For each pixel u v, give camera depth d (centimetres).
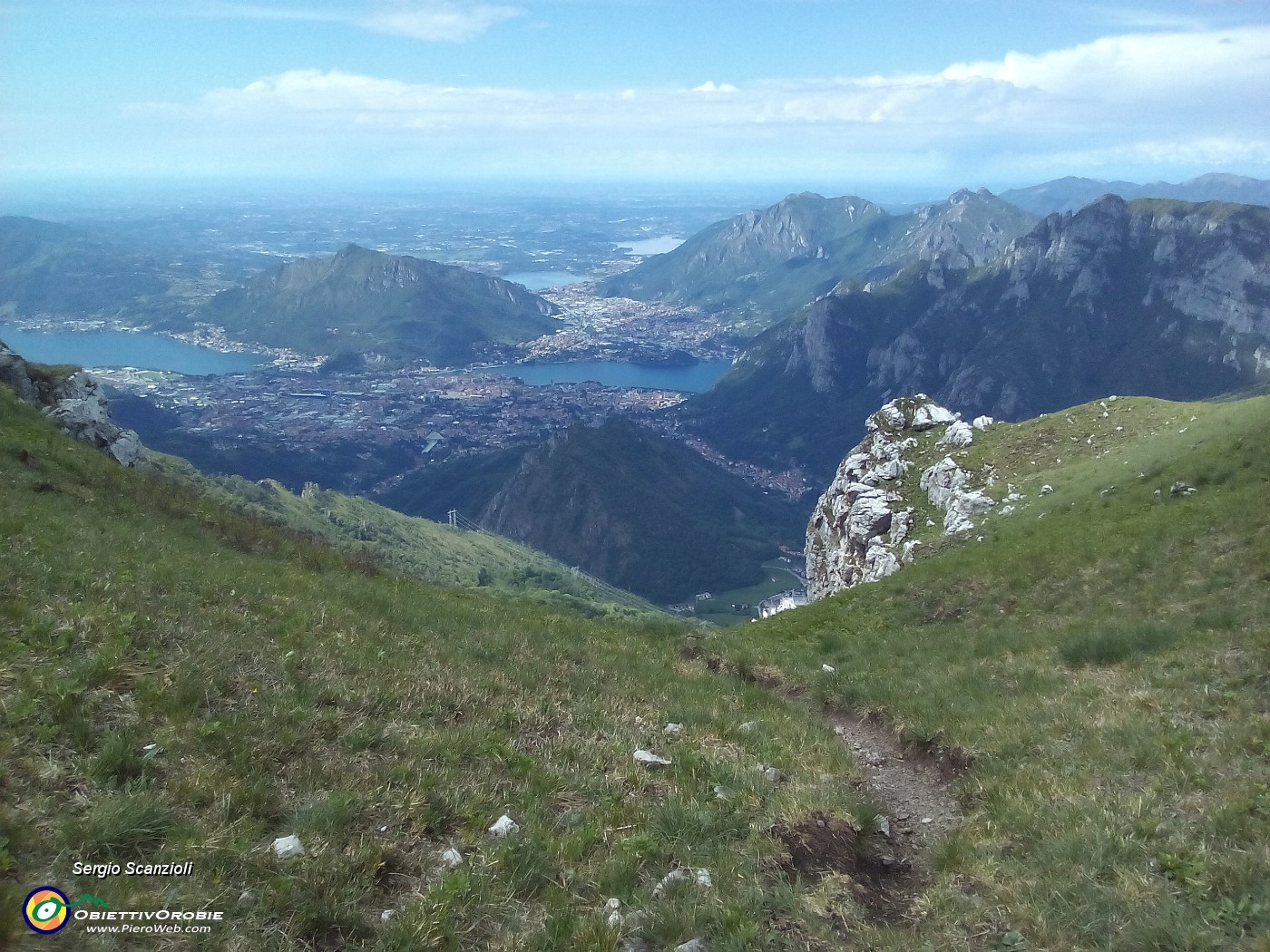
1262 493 2723
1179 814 1039
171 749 966
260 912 745
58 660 1084
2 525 1858
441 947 750
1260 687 1434
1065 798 1155
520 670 1764
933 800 1392
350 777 1027
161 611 1433
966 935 877
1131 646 1889
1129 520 3094
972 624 2753
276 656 1390
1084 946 821
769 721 1708
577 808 1095
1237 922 804
